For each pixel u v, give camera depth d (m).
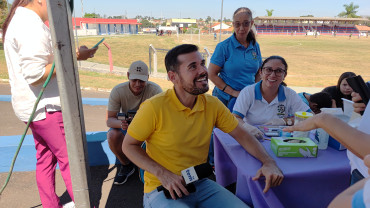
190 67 1.44
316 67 16.00
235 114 2.48
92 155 3.15
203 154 1.68
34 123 1.90
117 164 3.26
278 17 74.75
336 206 0.76
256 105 2.51
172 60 1.48
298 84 10.44
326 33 79.69
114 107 2.77
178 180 1.48
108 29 67.94
